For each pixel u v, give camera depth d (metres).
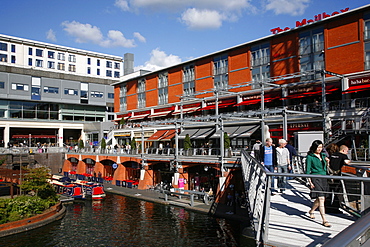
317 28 34.91
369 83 30.08
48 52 76.94
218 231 24.42
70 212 31.53
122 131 60.56
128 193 39.38
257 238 6.42
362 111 28.91
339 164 8.38
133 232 25.12
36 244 22.52
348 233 2.35
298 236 6.29
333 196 8.24
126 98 65.88
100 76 81.56
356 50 31.61
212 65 46.78
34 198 29.55
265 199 6.86
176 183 36.56
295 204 9.30
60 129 70.56
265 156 12.43
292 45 36.94
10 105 66.19
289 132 35.22
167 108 54.31
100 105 76.94
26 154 58.50
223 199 30.91
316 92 32.97
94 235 24.53
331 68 33.44
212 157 34.09
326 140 27.77
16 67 66.12
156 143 53.69
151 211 31.23
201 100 45.56
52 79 70.62
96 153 53.78
